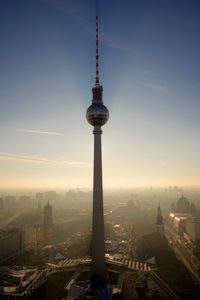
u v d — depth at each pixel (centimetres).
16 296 18525
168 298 18362
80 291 19662
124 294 19550
